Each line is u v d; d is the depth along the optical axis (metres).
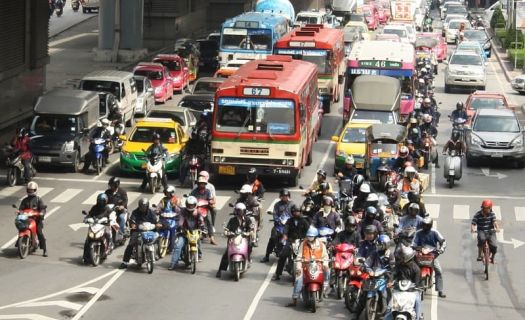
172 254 57.94
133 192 76.50
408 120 92.88
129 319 47.19
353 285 47.94
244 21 124.19
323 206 53.81
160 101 117.69
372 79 93.50
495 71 162.88
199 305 49.94
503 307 51.47
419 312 43.69
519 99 134.75
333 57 114.94
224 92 78.19
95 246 57.12
